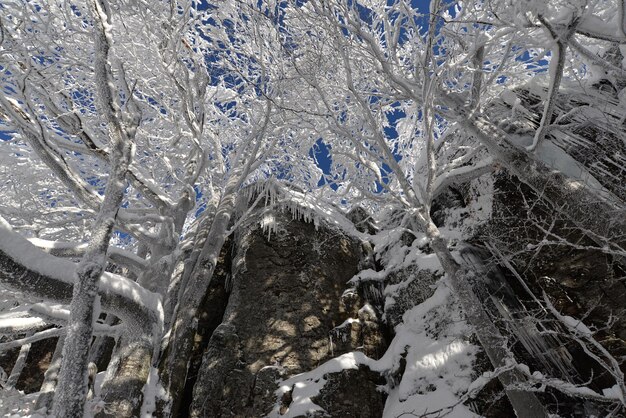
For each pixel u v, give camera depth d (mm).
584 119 6770
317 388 5984
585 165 6242
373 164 6430
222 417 5930
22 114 5910
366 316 7184
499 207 7051
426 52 5336
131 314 5074
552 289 6180
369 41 5527
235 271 7781
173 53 6855
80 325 3494
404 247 8148
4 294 6312
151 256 6711
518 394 4027
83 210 7582
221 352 6562
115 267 9531
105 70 4758
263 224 8148
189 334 6488
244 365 6473
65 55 6074
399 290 7477
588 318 5762
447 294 6664
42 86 6223
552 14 5094
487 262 6750
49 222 7062
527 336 5703
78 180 6008
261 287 7426
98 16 4824
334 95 8398
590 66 7891
